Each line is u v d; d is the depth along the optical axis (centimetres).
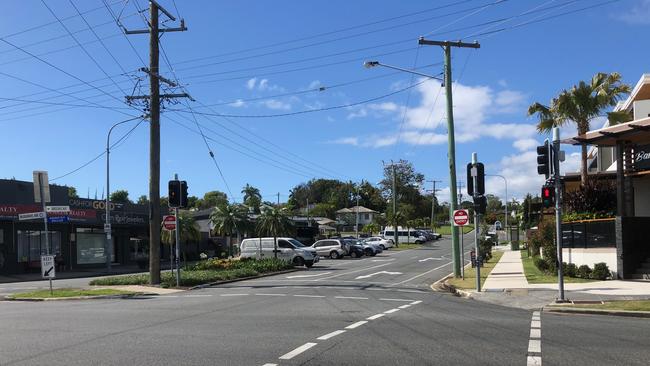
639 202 2689
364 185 14588
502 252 5122
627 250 2145
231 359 817
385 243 6712
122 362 804
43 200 2150
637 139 2392
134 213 4831
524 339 970
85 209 4275
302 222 6831
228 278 2645
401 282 2455
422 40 2608
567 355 835
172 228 2389
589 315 1351
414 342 941
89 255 4506
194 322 1210
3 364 800
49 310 1542
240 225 3944
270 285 2334
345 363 788
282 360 808
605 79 3095
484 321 1200
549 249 2592
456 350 873
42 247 4038
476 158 1975
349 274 2989
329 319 1235
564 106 3070
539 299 1655
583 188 2920
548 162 1608
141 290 2177
